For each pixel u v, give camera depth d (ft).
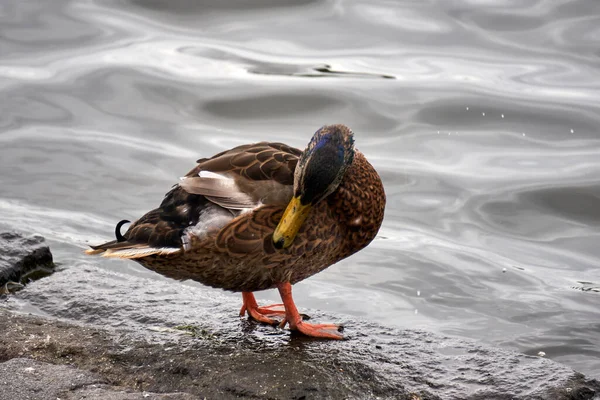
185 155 46.68
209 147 47.80
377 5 65.98
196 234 23.41
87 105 51.85
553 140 48.78
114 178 43.68
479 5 65.72
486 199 42.45
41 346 22.94
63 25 62.49
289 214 23.40
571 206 41.88
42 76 54.90
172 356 22.58
